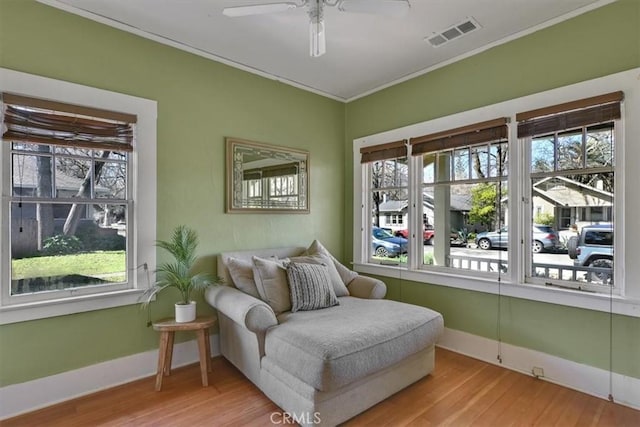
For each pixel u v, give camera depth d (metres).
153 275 2.53
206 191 2.84
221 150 2.94
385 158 3.49
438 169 3.12
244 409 2.04
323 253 3.15
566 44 2.30
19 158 2.08
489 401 2.11
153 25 2.42
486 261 2.78
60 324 2.15
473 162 2.87
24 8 2.05
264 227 3.24
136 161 2.47
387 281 3.46
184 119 2.72
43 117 2.11
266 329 2.15
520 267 2.56
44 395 2.09
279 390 1.98
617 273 2.14
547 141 2.46
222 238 2.94
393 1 1.77
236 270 2.64
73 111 2.20
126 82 2.43
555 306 2.36
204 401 2.12
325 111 3.76
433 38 2.60
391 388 2.13
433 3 2.16
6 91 1.99
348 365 1.78
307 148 3.59
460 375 2.46
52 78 2.13
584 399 2.13
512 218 2.60
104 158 2.39
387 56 2.89
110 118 2.35
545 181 2.46
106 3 2.17
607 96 2.12
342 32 2.51
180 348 2.66
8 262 2.04
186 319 2.36
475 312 2.79
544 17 2.33
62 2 2.15
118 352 2.38
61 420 1.93
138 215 2.47
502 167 2.67
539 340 2.43
